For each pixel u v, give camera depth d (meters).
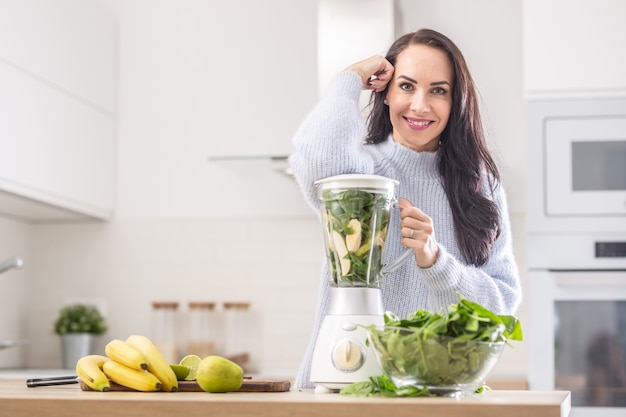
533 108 3.97
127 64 4.79
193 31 4.75
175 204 4.71
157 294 4.70
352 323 1.93
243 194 4.66
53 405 1.72
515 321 1.84
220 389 1.94
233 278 4.63
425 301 2.37
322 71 4.14
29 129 4.00
